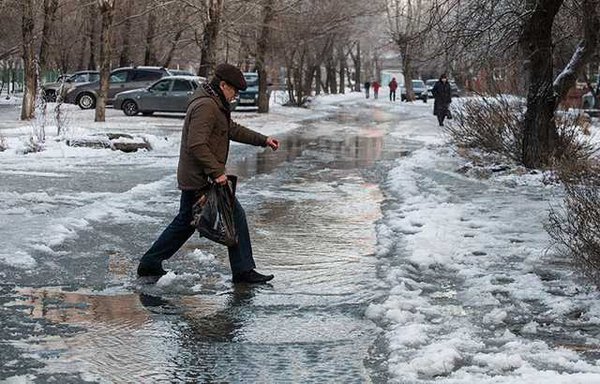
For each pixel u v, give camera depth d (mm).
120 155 18750
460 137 19109
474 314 6488
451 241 9211
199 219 7305
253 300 6938
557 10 14867
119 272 7730
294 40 42750
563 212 10820
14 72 62688
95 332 5922
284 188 14188
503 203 12039
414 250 8664
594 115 31875
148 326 6125
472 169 15688
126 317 6340
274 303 6852
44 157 17875
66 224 9570
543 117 15461
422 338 5738
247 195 13188
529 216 10852
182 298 6957
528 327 6070
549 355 5367
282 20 38656
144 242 9031
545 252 8414
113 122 29812
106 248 8672
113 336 5852
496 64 16016
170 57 48844
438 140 25375
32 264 7773
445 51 14648
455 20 14234
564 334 5965
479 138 18203
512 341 5719
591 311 6441
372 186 14641
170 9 38625
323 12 42750
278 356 5523
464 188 13836
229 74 7281
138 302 6785
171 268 7977
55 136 20109
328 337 5949
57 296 6844
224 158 7410
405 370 5129
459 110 19391
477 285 7355
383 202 12617
